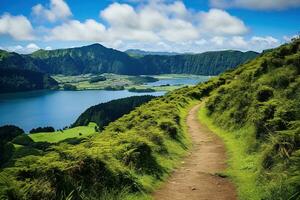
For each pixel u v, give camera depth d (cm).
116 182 1206
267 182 1234
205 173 1638
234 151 2042
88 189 1091
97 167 1183
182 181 1521
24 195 902
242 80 3375
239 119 2630
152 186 1384
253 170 1485
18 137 13300
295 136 1273
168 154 1953
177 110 4034
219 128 2931
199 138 2717
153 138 2006
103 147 1377
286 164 1220
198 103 5453
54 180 1005
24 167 1002
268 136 1714
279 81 2645
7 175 947
